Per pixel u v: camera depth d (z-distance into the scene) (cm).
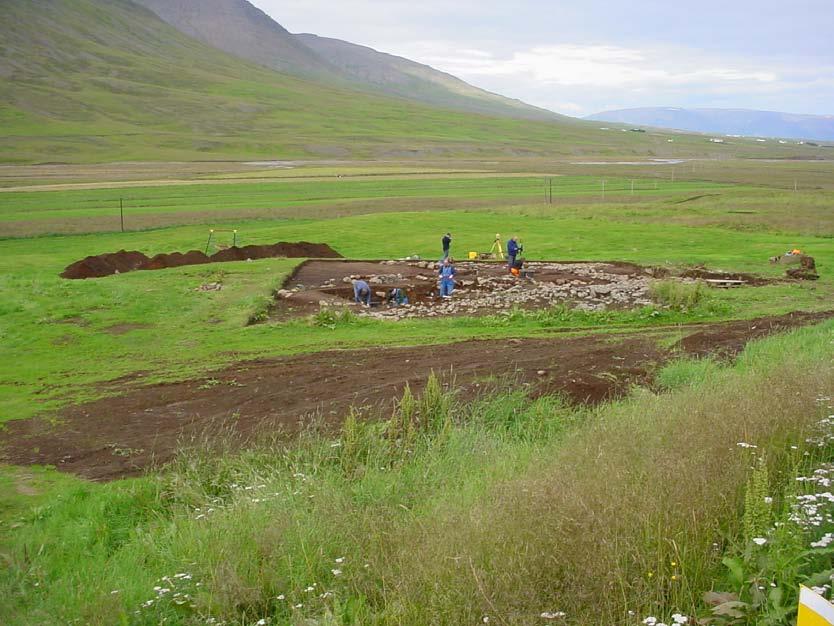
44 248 4012
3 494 962
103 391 1502
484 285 2675
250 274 2814
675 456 664
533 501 594
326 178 9556
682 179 9881
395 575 570
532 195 7338
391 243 4012
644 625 438
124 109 19562
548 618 454
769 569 471
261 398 1374
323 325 2111
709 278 2814
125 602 630
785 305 2288
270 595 608
